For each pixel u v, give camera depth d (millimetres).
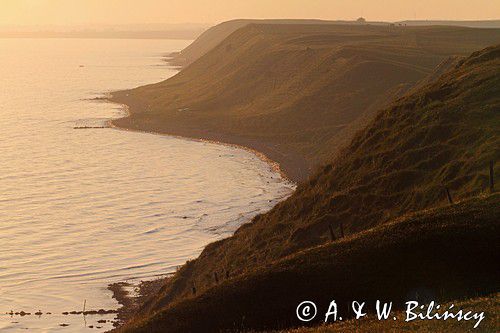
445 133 77125
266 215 85875
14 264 91625
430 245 49906
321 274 50656
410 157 76125
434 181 70188
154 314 54656
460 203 54844
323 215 74812
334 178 81750
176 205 119312
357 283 48781
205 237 101875
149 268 89688
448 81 88250
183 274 79750
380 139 83312
